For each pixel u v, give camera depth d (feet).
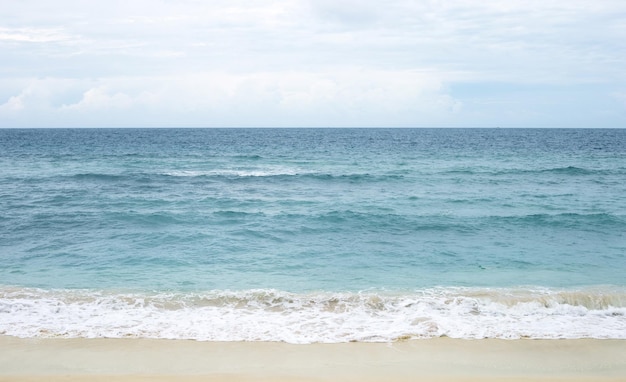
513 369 23.20
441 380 21.86
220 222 55.83
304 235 50.93
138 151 168.04
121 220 55.93
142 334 26.84
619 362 24.06
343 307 31.14
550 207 65.21
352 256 43.70
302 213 60.18
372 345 25.77
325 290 34.45
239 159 136.26
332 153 164.55
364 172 103.60
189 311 30.27
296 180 91.15
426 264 41.32
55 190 76.69
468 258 43.09
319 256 43.65
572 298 32.17
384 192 78.59
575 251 45.29
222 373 22.30
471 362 23.86
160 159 133.69
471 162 128.26
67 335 26.55
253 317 29.45
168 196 72.95
